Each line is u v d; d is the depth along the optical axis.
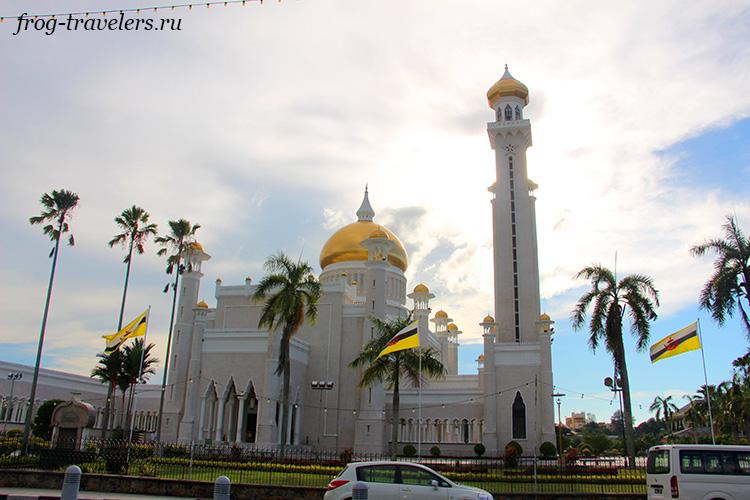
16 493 23.69
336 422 69.94
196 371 66.94
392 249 87.19
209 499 24.42
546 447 60.22
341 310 74.81
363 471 19.33
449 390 70.06
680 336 36.66
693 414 91.75
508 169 80.69
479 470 41.06
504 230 78.06
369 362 51.81
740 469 21.38
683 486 21.41
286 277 49.53
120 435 57.91
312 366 72.88
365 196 96.81
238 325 77.94
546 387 64.62
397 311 81.12
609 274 45.31
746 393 69.94
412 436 69.38
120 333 44.06
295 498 25.59
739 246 40.06
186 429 64.62
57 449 31.55
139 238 64.62
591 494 26.39
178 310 73.44
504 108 83.75
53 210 54.16
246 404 69.00
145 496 25.19
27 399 74.06
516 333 74.12
